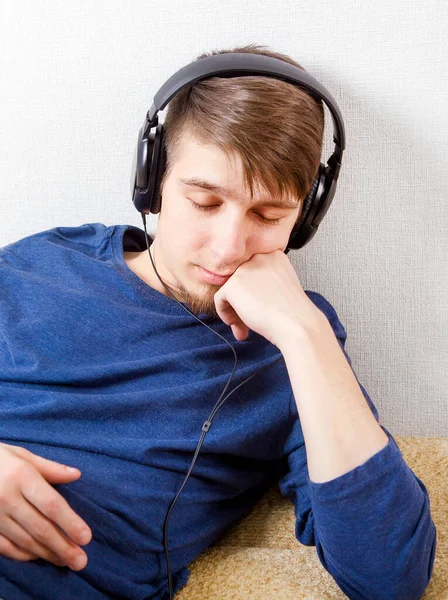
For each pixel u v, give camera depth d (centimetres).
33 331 90
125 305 94
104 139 112
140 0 107
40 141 114
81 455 82
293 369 75
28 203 117
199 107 82
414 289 111
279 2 104
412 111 105
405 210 108
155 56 108
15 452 73
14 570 69
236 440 89
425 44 103
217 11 105
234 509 94
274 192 80
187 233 85
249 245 86
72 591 71
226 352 94
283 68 83
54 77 111
